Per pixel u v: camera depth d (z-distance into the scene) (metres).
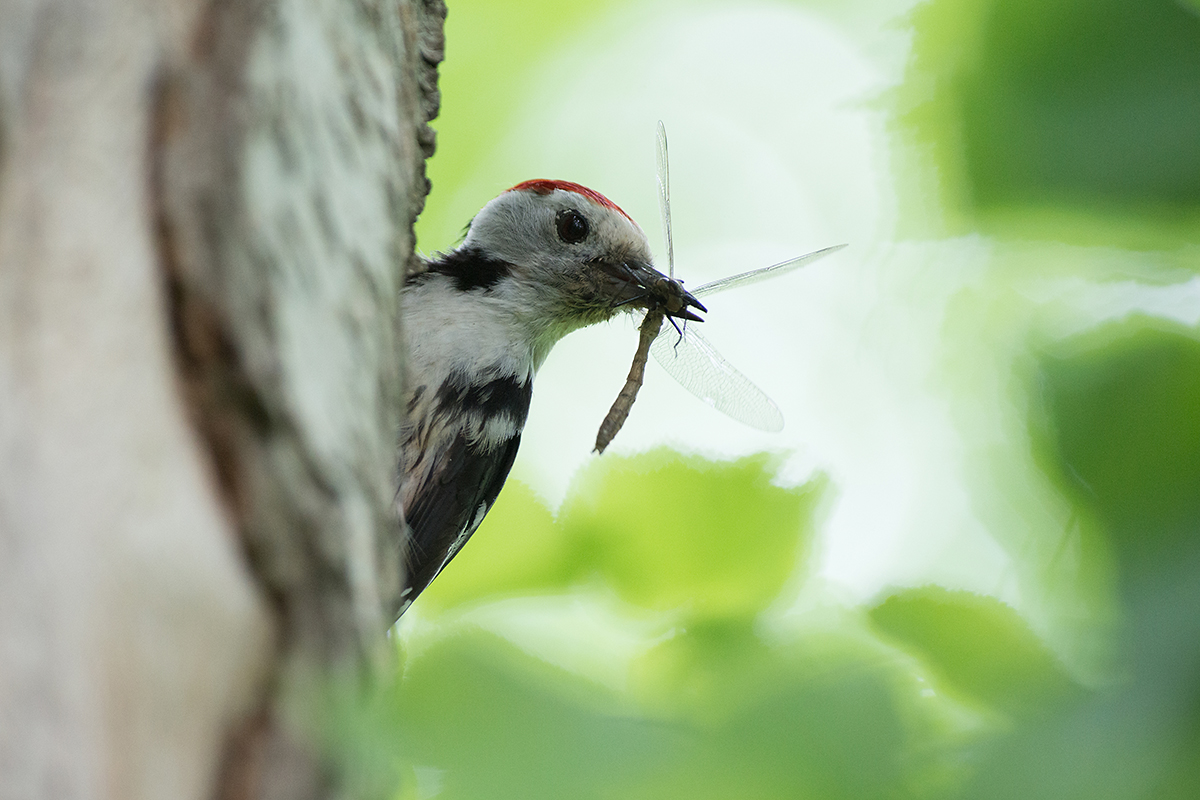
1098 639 1.61
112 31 1.37
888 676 1.67
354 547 1.41
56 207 1.31
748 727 1.54
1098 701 1.51
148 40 1.38
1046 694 1.63
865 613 2.06
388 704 1.28
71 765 1.13
